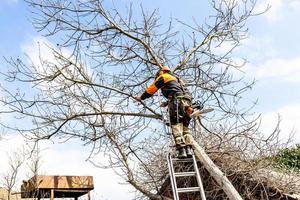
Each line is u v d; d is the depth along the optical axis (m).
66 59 9.20
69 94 9.38
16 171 15.11
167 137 8.25
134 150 9.99
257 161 8.10
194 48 9.95
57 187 11.95
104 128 9.79
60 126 9.45
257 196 8.27
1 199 15.12
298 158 12.35
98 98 9.62
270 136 8.36
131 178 9.95
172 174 6.80
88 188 12.29
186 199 9.85
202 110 7.20
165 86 7.11
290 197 7.74
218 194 8.89
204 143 8.74
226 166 8.26
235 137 8.54
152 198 9.90
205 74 9.85
